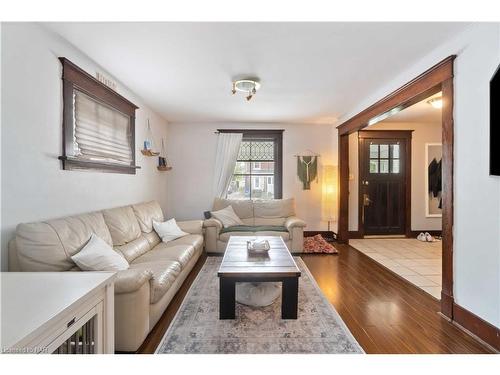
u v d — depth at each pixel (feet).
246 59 8.38
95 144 8.77
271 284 8.68
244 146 18.06
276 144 17.93
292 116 15.80
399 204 18.29
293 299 7.36
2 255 5.55
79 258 6.10
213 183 17.52
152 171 14.48
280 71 9.30
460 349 6.01
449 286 7.27
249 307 8.06
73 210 7.73
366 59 8.35
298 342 6.28
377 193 18.19
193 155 17.51
